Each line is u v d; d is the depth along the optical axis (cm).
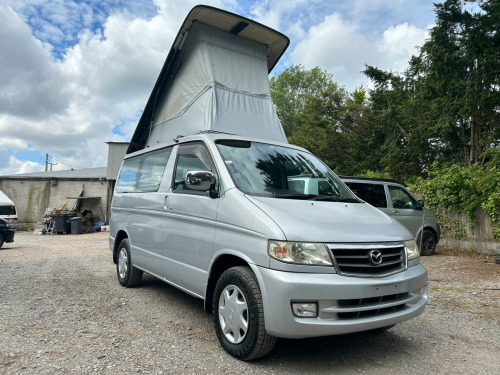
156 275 506
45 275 739
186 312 489
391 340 416
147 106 787
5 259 998
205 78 650
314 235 320
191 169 461
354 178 922
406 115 1694
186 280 429
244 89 677
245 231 345
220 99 630
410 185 1314
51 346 366
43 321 441
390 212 929
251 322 327
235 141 457
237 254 350
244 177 402
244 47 711
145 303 529
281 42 734
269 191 398
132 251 587
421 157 1689
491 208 996
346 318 315
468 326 473
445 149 1605
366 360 358
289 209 356
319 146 2461
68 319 452
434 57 1437
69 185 2617
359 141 2150
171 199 473
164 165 527
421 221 984
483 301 586
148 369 321
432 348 396
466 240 1080
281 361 347
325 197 421
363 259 328
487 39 1296
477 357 375
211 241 388
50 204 2623
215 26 687
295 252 311
